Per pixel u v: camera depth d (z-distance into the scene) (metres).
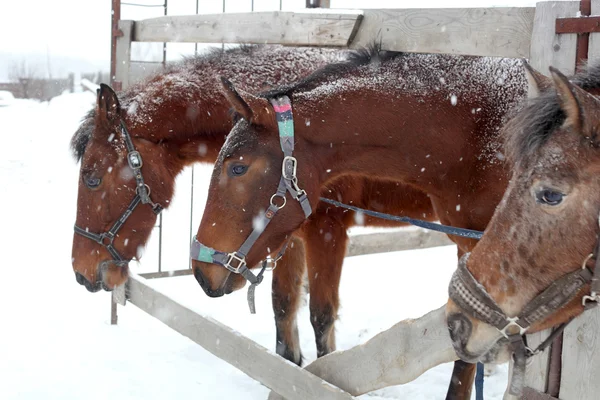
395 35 3.11
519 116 1.95
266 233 2.81
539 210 1.81
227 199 2.76
